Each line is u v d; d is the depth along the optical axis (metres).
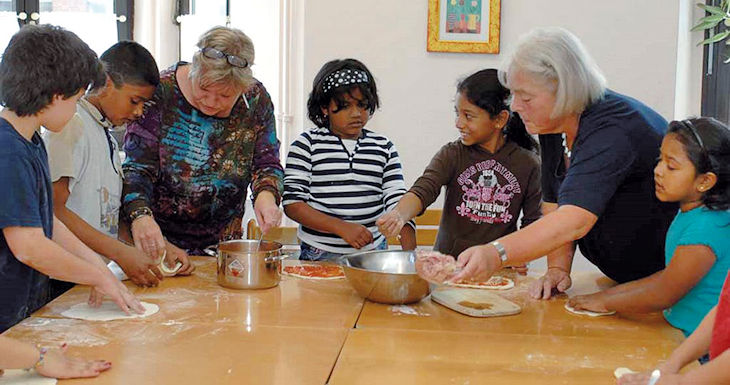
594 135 1.69
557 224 1.62
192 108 2.28
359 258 1.99
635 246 1.88
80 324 1.63
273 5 3.77
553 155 2.09
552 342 1.57
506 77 1.78
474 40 3.58
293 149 2.55
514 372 1.39
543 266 3.55
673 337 1.63
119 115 2.12
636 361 1.46
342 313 1.76
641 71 3.62
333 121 2.52
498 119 2.41
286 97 3.74
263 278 1.96
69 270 1.60
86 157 2.09
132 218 2.09
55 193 1.96
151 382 1.30
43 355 1.32
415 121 3.65
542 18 3.59
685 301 1.69
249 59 2.09
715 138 1.61
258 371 1.36
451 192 2.56
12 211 1.50
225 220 2.49
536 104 1.70
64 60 1.53
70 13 3.68
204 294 1.91
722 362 1.12
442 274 1.69
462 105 2.38
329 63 2.53
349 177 2.53
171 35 3.87
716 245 1.62
